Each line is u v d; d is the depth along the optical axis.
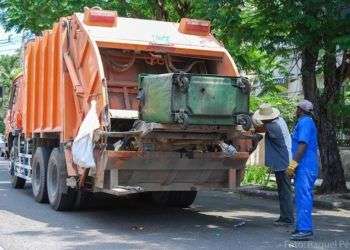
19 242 7.63
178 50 9.91
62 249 7.21
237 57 13.98
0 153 29.67
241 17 11.70
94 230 8.59
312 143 7.96
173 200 11.09
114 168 8.61
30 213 10.21
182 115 8.00
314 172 7.95
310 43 11.30
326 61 12.63
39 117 11.73
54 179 10.65
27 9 15.37
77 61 9.80
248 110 8.57
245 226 9.09
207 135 8.73
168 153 8.73
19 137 13.70
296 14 10.85
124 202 11.80
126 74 10.20
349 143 17.12
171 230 8.66
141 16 15.62
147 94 8.45
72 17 10.12
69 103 9.99
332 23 10.96
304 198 7.90
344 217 10.34
